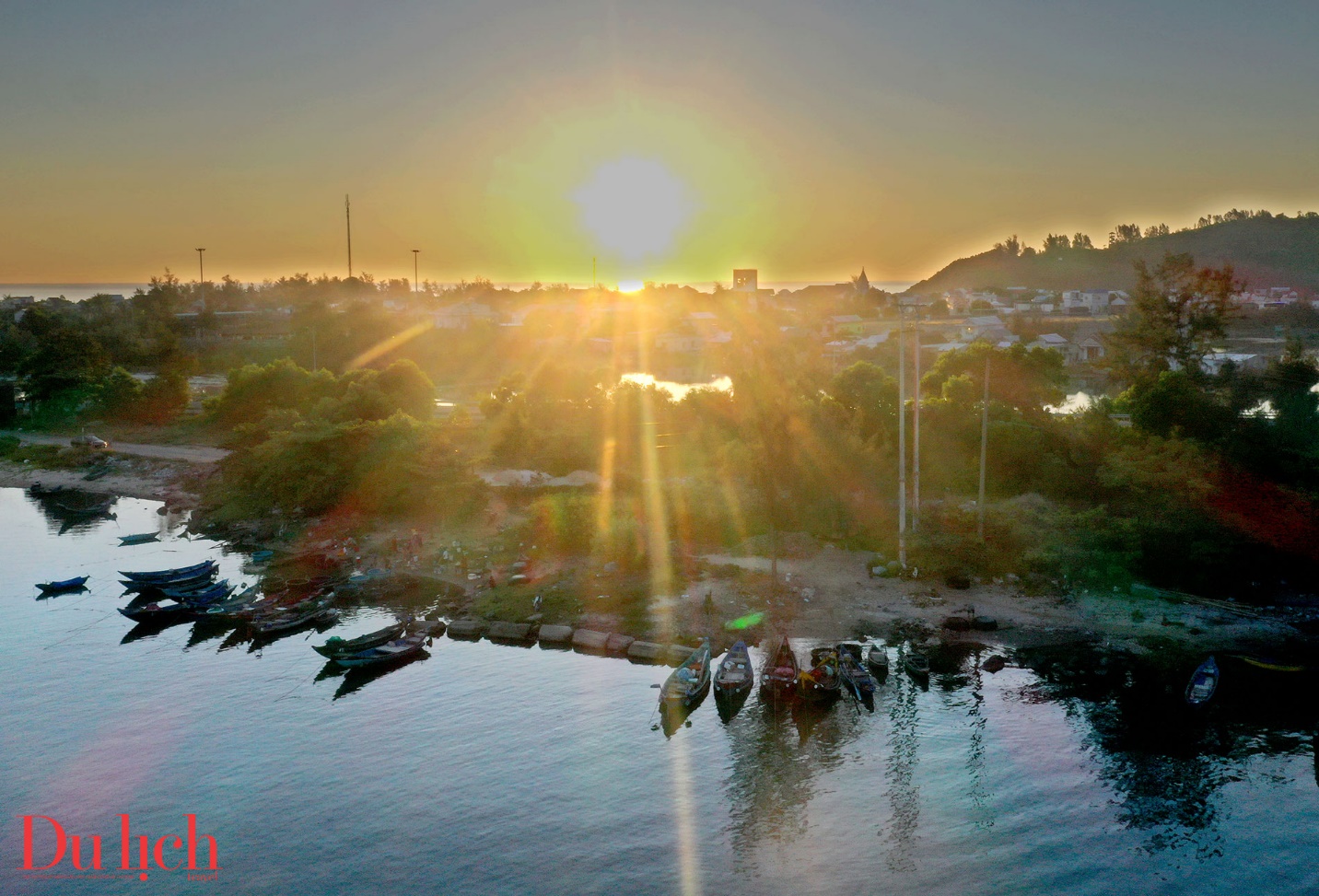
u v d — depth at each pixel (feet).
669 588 206.59
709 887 114.62
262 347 640.58
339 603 211.20
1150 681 163.94
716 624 189.26
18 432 433.48
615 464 300.40
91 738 152.46
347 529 262.06
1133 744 144.46
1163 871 116.26
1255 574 208.54
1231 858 118.62
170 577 225.35
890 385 301.02
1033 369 323.78
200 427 414.62
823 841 123.13
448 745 148.56
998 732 148.66
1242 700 156.56
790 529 234.79
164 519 294.25
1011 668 169.68
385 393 368.48
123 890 115.55
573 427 332.60
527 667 176.24
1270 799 130.52
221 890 115.34
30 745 150.20
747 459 252.62
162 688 170.81
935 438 274.16
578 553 229.25
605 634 184.85
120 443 401.29
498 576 217.97
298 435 290.97
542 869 118.42
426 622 196.85
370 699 164.86
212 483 322.75
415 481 268.82
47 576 236.43
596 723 154.40
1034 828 125.18
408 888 115.34
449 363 638.53
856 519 232.12
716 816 129.08
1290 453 240.73
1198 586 204.33
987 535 215.72
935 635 182.60
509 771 140.77
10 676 176.35
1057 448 262.47
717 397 333.83
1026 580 204.74
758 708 158.30
